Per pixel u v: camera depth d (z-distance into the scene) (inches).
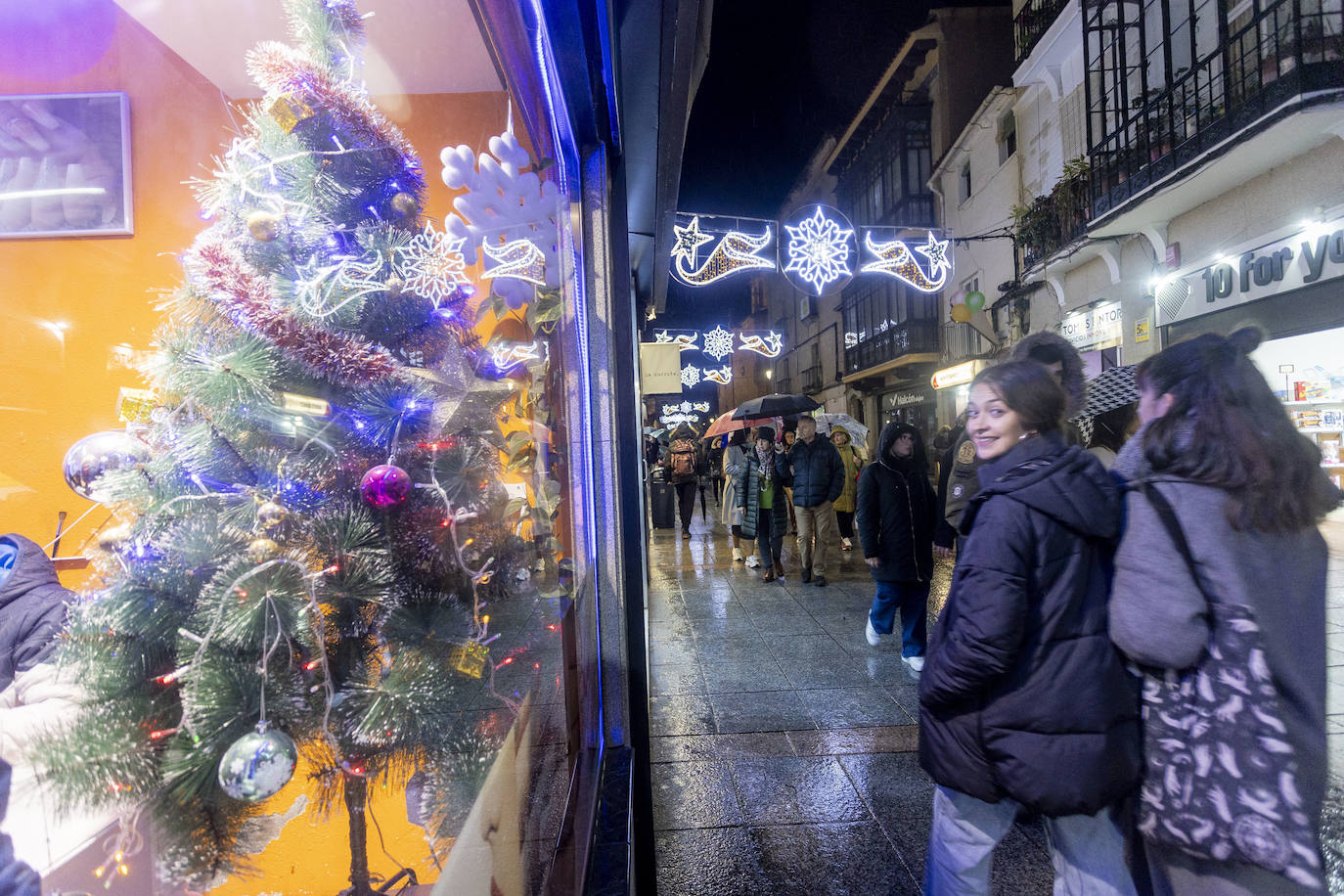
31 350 33.5
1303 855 45.9
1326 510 51.9
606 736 86.2
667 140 108.7
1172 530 52.7
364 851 40.4
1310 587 51.5
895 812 110.8
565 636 73.5
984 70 681.6
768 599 253.4
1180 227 370.0
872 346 867.4
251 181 38.4
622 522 88.6
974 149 614.2
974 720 59.0
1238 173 318.3
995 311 587.2
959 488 134.8
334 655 38.6
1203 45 338.0
